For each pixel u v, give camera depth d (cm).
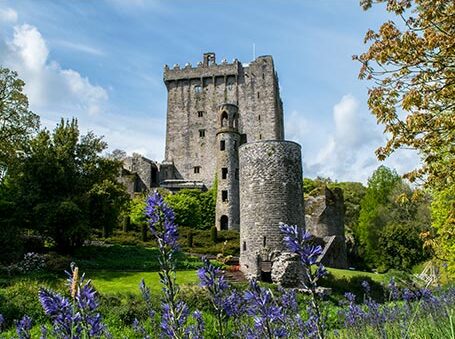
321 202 4231
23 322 371
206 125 6103
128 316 1326
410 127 925
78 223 2988
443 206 1891
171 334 297
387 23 923
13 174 3103
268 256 2702
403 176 1038
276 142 2848
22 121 3434
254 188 2833
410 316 568
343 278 2581
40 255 2733
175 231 279
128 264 2883
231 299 365
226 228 4966
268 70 6144
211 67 6244
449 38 857
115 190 3334
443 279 1427
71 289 284
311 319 423
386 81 946
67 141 3266
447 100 946
